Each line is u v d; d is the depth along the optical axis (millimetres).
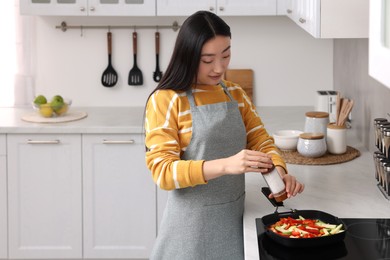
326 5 2736
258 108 4609
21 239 4121
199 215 2377
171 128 2314
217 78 2312
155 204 4066
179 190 2391
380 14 1510
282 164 2410
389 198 2475
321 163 3047
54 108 4141
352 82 3816
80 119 4176
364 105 3441
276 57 4625
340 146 3188
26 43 4574
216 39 2227
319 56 4617
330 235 2002
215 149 2375
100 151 4004
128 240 4109
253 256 1952
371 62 1611
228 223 2398
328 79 4637
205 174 2150
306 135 3145
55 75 4629
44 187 4055
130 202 4066
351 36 2750
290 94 4660
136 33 4566
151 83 4641
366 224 2199
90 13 4215
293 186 2254
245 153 2119
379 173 2549
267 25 4594
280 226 2158
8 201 4074
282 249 2004
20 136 3998
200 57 2256
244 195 2486
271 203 2484
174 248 2420
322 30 2754
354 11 2730
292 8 3904
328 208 2398
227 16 4590
